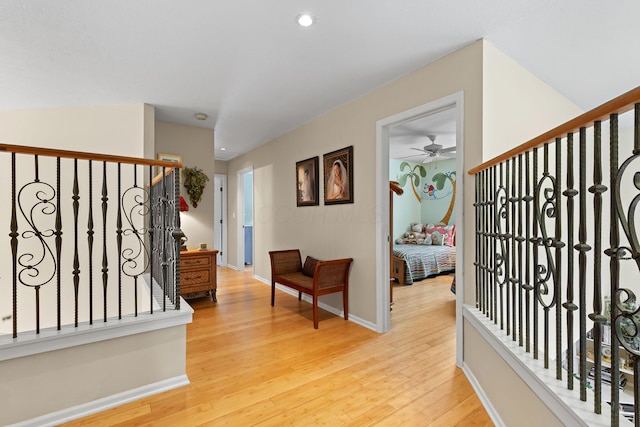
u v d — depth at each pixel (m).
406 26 2.02
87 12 1.85
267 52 2.35
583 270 1.08
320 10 1.86
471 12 1.88
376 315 3.05
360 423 1.70
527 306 1.50
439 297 4.39
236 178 6.44
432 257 5.64
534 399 1.33
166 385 1.99
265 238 5.25
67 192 3.37
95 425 1.65
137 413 1.76
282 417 1.75
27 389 1.59
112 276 3.38
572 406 1.07
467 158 2.24
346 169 3.41
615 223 0.94
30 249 3.32
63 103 3.32
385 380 2.14
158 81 2.85
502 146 2.30
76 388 1.71
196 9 1.84
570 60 2.48
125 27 2.01
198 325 3.22
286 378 2.16
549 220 2.78
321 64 2.55
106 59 2.43
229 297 4.34
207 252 4.05
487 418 1.75
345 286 3.34
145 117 3.41
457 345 2.32
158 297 2.46
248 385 2.07
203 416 1.75
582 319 1.09
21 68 2.54
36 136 3.38
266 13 1.88
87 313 3.36
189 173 4.22
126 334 1.84
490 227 2.01
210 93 3.14
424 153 6.06
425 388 2.04
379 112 3.01
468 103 2.23
